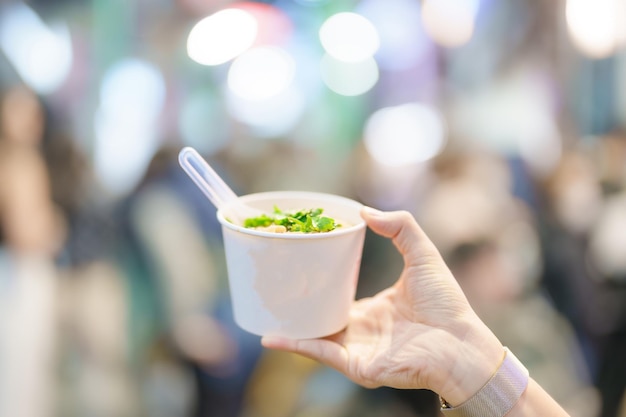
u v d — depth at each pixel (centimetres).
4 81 195
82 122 207
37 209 187
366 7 244
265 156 225
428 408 183
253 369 200
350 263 71
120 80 215
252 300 71
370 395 188
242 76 227
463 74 250
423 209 213
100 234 194
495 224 205
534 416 65
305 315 70
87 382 183
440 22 247
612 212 229
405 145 231
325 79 239
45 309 182
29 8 205
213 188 75
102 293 190
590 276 218
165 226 195
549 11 248
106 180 203
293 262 67
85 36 212
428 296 71
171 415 192
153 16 219
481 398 66
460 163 221
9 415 174
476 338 68
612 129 249
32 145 193
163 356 194
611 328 215
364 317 77
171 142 212
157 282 193
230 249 71
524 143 238
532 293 210
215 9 226
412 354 69
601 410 210
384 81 247
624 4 249
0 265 181
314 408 192
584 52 251
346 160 235
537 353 200
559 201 228
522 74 249
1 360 175
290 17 236
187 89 222
